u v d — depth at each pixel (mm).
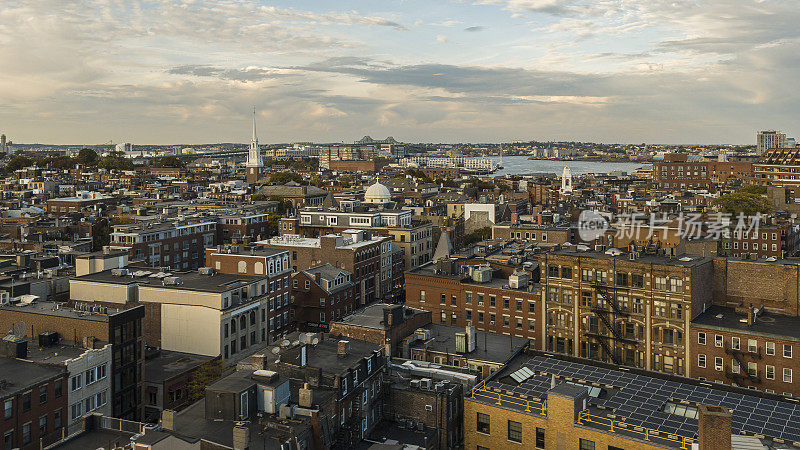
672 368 101688
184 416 61188
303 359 69500
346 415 68375
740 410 69500
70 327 84000
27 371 72375
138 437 55094
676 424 65938
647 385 76875
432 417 74625
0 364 74000
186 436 56156
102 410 80125
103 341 82562
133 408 87250
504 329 120625
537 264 137625
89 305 95062
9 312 87250
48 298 111375
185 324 105250
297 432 57594
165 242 185875
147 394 90750
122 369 84875
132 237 173250
